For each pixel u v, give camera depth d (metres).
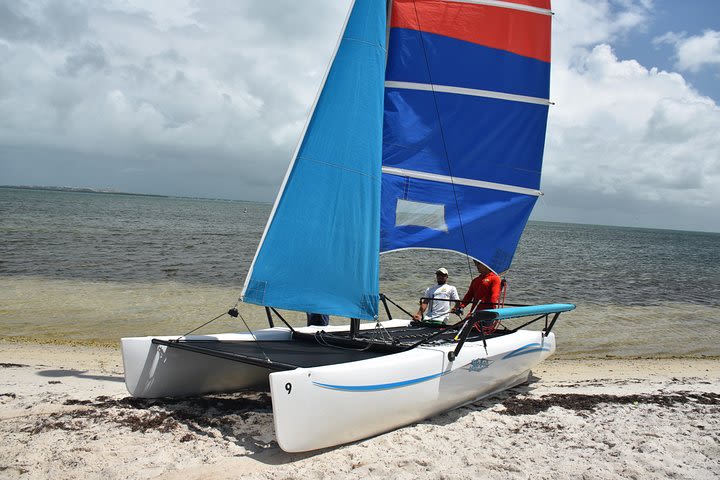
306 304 4.42
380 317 10.34
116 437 3.96
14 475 3.30
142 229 33.16
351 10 4.62
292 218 4.39
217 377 5.13
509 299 13.53
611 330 10.17
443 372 4.64
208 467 3.49
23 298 10.51
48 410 4.54
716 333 10.24
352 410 3.94
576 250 39.31
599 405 5.38
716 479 3.56
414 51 5.64
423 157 5.73
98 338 7.95
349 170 4.55
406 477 3.40
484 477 3.47
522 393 5.88
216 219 58.22
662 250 49.88
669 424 4.75
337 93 4.53
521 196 6.19
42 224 31.45
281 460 3.69
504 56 5.93
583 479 3.51
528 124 6.12
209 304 10.70
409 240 5.71
